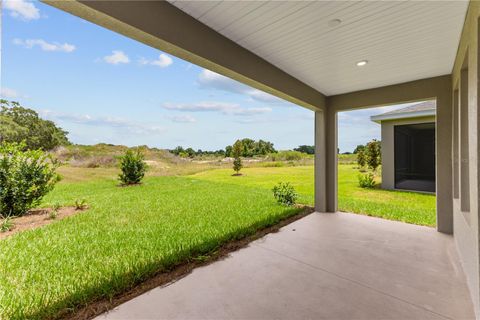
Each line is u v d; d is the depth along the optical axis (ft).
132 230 13.37
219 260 9.58
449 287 7.47
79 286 7.57
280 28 8.46
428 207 19.30
